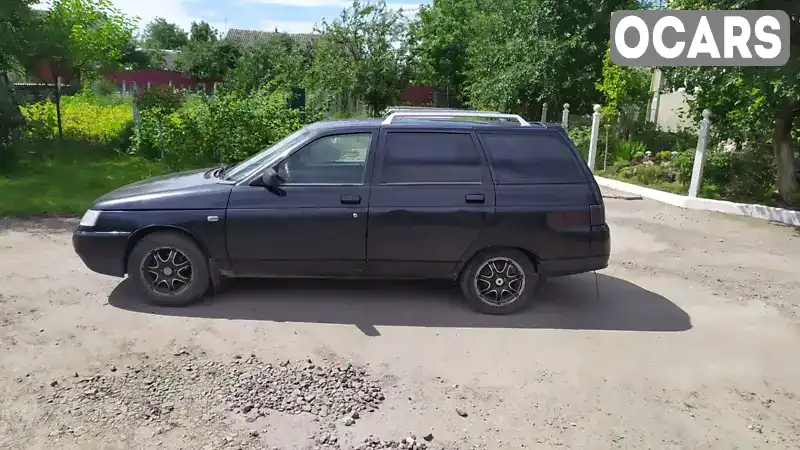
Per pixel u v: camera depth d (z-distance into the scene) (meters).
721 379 4.27
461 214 5.12
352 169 5.23
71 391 3.72
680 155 13.18
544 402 3.85
